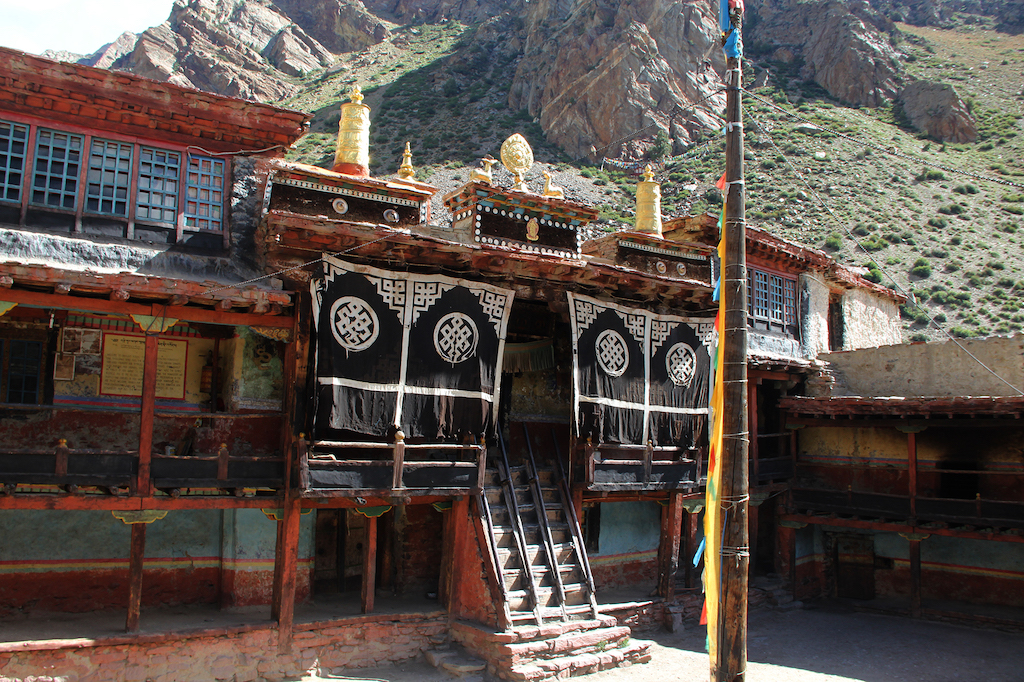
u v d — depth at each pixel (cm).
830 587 2227
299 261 1288
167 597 1407
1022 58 9519
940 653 1619
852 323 2706
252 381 1408
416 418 1353
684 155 7325
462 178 7075
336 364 1273
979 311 4891
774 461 2073
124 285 1098
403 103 9625
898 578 2117
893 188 6550
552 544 1517
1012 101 8356
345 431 1332
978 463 1955
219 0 13588
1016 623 1775
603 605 1605
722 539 838
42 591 1305
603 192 6556
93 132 1267
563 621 1441
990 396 1920
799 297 2423
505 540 1486
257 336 1424
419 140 8375
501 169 7175
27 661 1108
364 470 1285
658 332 1692
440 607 1489
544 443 1741
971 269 5369
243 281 1334
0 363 1309
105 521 1377
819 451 2228
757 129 7550
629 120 7619
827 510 2028
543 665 1351
